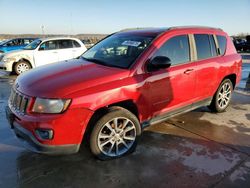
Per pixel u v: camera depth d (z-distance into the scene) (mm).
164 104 3996
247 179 3162
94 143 3338
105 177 3152
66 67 3779
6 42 15391
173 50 4102
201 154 3732
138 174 3219
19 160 3504
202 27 4848
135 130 3656
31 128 2992
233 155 3723
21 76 3738
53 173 3225
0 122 4832
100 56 4176
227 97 5520
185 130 4555
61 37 11711
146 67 3662
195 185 3027
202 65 4508
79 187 2971
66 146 3074
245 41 26578
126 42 4141
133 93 3469
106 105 3246
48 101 2969
